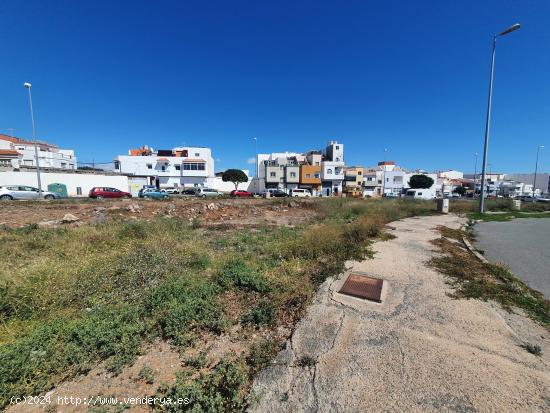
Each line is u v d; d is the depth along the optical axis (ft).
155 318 10.71
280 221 42.83
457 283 14.58
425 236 27.73
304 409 6.59
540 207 74.33
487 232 33.30
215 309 11.17
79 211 45.68
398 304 12.07
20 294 11.56
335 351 8.71
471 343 9.21
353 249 20.75
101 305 11.78
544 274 17.35
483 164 56.75
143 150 180.55
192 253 18.95
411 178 203.00
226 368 7.95
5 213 42.52
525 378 7.57
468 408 6.57
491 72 54.80
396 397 6.89
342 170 187.62
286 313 11.29
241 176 163.53
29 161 136.87
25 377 7.61
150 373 7.98
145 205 54.80
